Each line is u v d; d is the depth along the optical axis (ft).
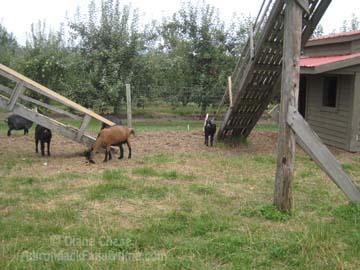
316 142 22.38
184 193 26.43
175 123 64.39
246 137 46.11
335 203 25.26
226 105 66.54
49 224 20.20
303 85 55.06
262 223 21.40
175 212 22.13
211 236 19.35
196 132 52.08
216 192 26.89
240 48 70.18
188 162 35.65
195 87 69.00
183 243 18.48
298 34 21.62
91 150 34.53
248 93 39.99
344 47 48.32
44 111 64.18
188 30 71.26
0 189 26.48
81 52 66.80
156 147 42.22
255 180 30.25
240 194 26.63
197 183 28.96
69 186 27.43
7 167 32.58
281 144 22.47
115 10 68.54
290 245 17.95
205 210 23.16
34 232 19.35
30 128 52.54
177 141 45.73
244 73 37.55
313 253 17.38
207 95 68.59
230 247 17.98
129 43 66.59
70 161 35.19
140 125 61.21
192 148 42.09
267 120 72.54
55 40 77.30
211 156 38.29
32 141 44.11
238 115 42.50
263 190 27.73
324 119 48.16
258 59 36.11
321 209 23.81
